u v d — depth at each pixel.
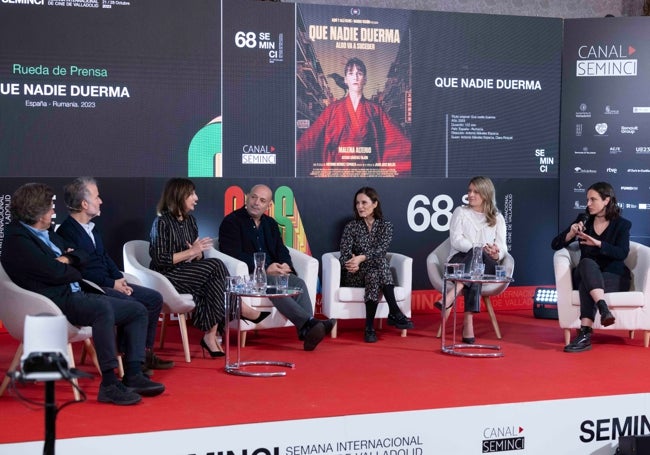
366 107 7.17
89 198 5.01
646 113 7.41
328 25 7.03
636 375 5.12
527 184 7.55
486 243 6.23
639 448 4.39
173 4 6.64
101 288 4.94
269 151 6.96
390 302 6.20
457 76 7.35
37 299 4.34
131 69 6.58
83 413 4.17
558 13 8.13
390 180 7.27
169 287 5.32
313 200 7.09
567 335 6.00
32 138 6.39
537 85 7.51
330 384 4.84
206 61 6.76
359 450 4.16
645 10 8.27
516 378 5.02
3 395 4.50
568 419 4.51
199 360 5.52
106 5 6.49
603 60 7.42
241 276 5.39
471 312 6.05
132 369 4.56
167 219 5.59
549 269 7.66
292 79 6.98
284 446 4.04
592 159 7.49
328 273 6.26
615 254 5.98
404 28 7.21
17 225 4.54
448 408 4.30
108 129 6.55
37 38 6.35
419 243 7.38
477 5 7.93
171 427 3.93
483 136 7.44
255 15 6.85
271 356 5.63
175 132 6.72
